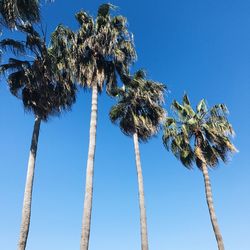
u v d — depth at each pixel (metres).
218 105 27.19
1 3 16.28
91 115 19.48
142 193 23.03
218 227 23.36
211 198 24.38
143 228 21.61
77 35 21.58
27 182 19.45
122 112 26.92
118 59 20.97
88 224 16.17
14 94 21.89
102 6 22.09
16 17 16.28
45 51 21.70
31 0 17.03
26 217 18.38
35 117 21.98
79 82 20.94
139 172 23.94
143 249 20.80
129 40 22.03
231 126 26.34
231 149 25.84
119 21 22.23
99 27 21.64
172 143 27.08
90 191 16.97
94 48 21.22
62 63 22.05
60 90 22.69
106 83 21.69
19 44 21.12
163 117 26.25
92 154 18.08
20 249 17.42
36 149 20.86
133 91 26.75
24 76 21.66
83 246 15.59
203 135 26.38
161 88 26.91
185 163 26.91
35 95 21.98
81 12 22.11
